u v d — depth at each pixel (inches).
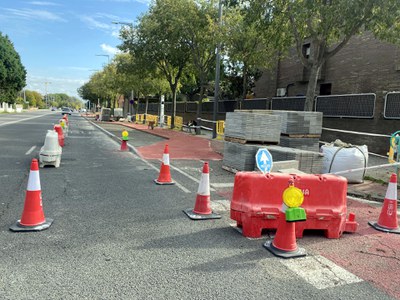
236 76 1023.0
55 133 394.9
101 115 1876.2
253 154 372.8
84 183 315.3
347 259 170.7
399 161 363.6
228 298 131.6
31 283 137.3
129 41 1069.8
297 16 419.8
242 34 695.1
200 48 939.3
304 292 138.0
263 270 155.2
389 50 604.7
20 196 260.1
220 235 196.7
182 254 169.0
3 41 2183.8
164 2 901.2
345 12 385.1
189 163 464.8
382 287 143.9
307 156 341.1
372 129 606.9
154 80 1309.1
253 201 198.2
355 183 353.1
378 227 217.9
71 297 128.4
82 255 163.9
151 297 130.2
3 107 2659.9
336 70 749.3
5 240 177.8
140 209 240.7
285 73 959.0
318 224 197.9
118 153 546.3
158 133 978.1
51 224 203.0
